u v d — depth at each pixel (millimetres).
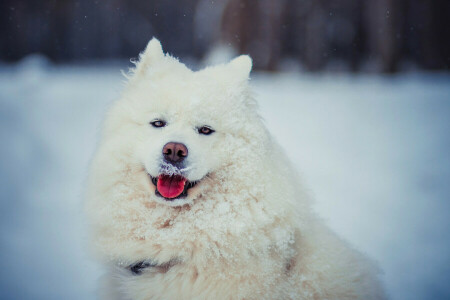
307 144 9000
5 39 30906
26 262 4684
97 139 3227
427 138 9219
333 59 28297
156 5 35406
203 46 29328
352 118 11039
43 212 6152
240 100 3057
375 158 8211
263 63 22422
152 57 3398
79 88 14547
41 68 21031
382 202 6320
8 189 7062
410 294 4199
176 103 3018
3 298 3973
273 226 2773
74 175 7715
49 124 10617
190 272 2799
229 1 20922
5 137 9555
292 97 13391
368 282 2947
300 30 27078
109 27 33844
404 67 23812
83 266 4605
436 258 4812
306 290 2801
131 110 3090
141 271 2900
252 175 2779
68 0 32281
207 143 2934
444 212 5898
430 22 25750
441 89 14625
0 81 16297
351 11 28953
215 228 2768
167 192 2820
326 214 5941
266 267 2723
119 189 2955
